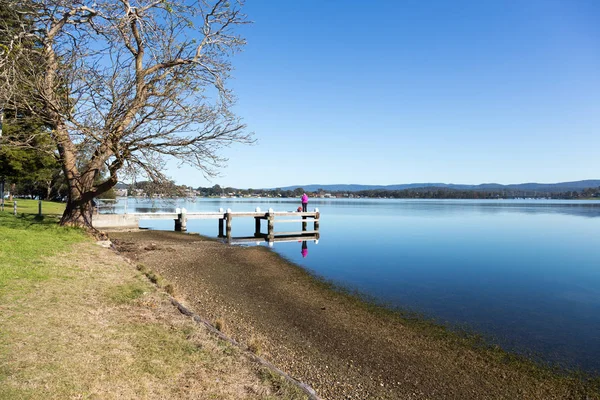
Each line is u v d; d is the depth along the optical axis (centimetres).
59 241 1275
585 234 3384
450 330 965
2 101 1200
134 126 1430
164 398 402
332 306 1127
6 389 382
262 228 3981
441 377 711
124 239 2255
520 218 5450
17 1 1205
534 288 1431
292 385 458
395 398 620
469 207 9844
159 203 2108
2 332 515
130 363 468
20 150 2123
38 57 1362
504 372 747
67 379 414
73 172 1582
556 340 912
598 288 1441
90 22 1395
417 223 4462
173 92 1480
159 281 920
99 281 835
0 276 772
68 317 598
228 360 509
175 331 589
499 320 1052
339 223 4466
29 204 3759
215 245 2286
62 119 1380
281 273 1579
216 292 1176
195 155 1568
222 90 1619
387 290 1352
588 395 675
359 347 824
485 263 1944
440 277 1594
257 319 952
